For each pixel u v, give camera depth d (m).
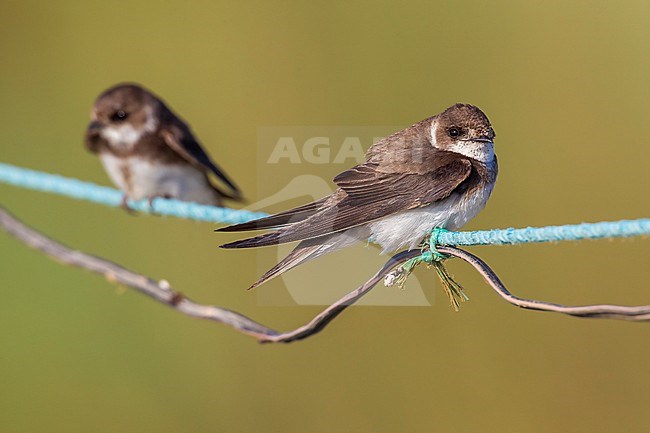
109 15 14.34
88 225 12.52
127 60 14.16
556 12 13.35
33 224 12.59
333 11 13.56
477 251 11.72
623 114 12.92
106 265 5.68
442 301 11.37
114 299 12.02
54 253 5.78
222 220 7.49
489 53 13.35
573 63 13.22
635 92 12.97
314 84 13.42
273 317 11.63
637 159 12.79
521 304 5.19
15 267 12.34
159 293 5.57
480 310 11.41
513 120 13.14
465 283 11.46
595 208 12.73
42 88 14.15
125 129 8.58
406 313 11.36
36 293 12.20
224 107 13.71
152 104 8.67
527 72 13.24
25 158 13.95
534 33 13.34
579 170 12.88
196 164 8.70
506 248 11.64
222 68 13.83
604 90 13.05
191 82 13.98
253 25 13.80
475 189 7.73
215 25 13.95
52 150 13.91
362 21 13.48
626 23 13.16
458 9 13.41
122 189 8.74
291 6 13.69
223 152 13.62
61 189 7.96
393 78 13.31
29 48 14.27
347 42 13.48
